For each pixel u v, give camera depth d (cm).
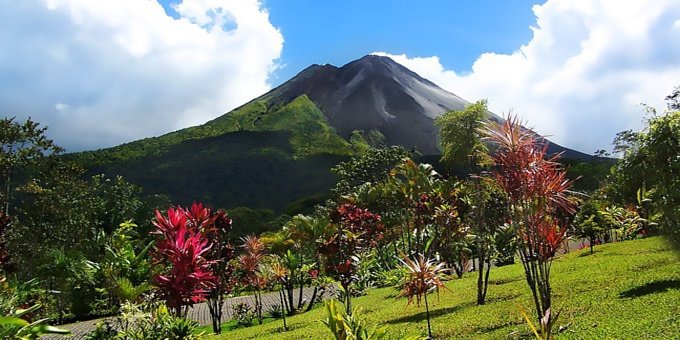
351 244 1520
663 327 768
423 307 1491
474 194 1464
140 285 1066
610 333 798
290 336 1380
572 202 873
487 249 1408
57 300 2586
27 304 952
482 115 1495
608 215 2184
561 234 855
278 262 2212
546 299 845
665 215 1044
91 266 1287
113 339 979
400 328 1178
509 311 1153
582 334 830
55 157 3641
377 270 2823
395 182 2688
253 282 2122
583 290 1230
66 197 3716
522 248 878
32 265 3145
